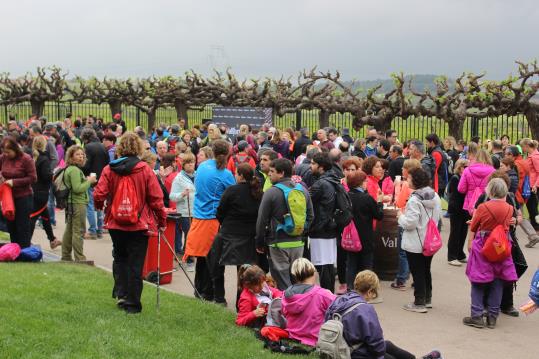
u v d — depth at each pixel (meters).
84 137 13.89
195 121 32.47
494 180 8.61
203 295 9.41
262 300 7.84
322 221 9.11
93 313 7.44
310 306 7.35
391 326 8.70
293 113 28.16
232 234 8.62
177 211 11.55
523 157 16.56
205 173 9.26
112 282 9.42
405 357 6.84
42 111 35.34
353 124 25.20
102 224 14.03
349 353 6.22
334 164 11.02
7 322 6.73
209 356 6.55
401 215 9.32
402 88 23.95
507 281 8.74
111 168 7.25
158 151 14.15
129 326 7.12
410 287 10.63
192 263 11.73
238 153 13.20
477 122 23.05
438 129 26.95
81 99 33.94
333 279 9.31
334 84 26.92
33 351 6.06
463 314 9.27
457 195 11.77
